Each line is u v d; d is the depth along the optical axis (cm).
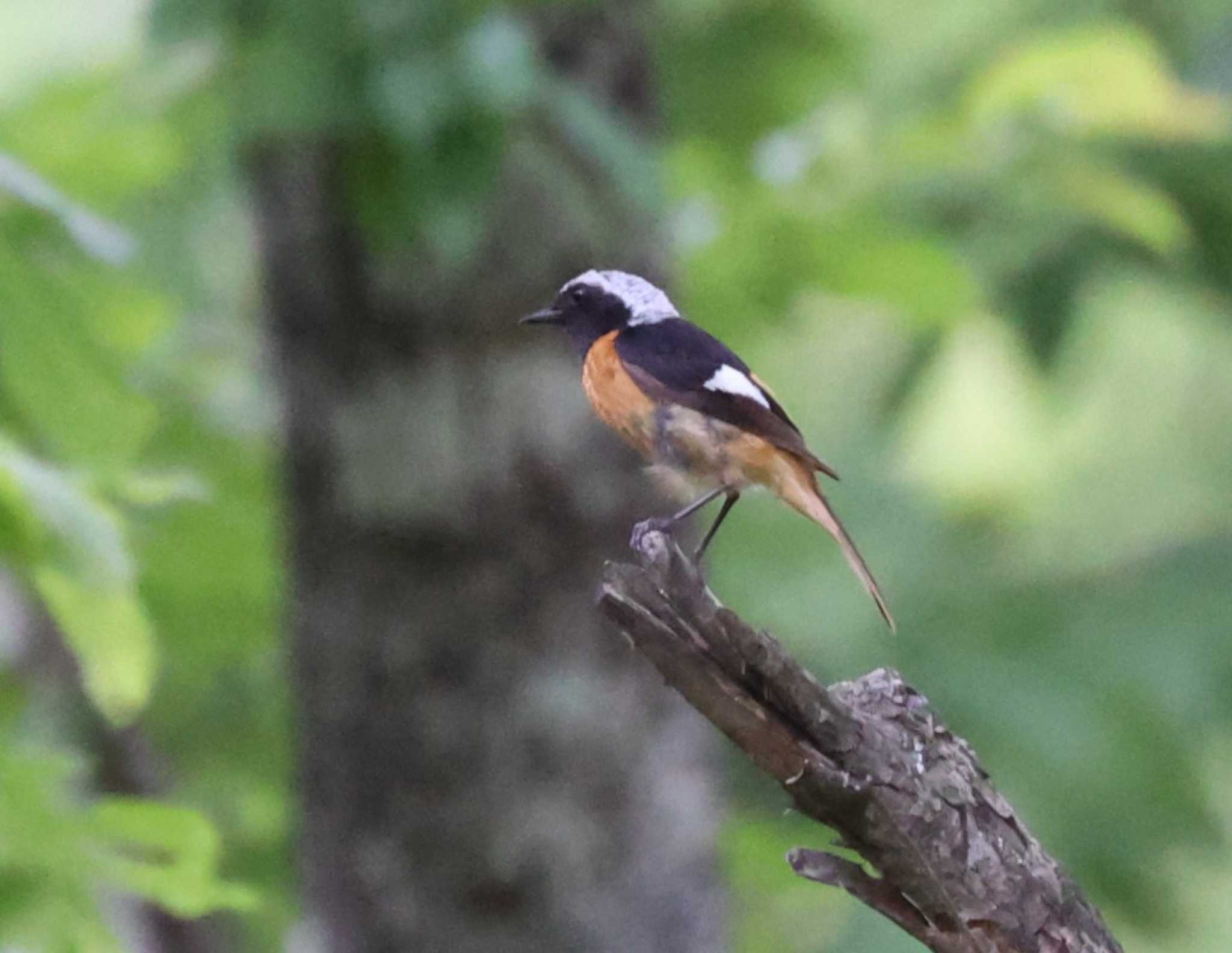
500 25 861
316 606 1062
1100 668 1423
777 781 641
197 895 816
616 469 1050
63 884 795
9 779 782
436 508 1033
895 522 1561
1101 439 1923
